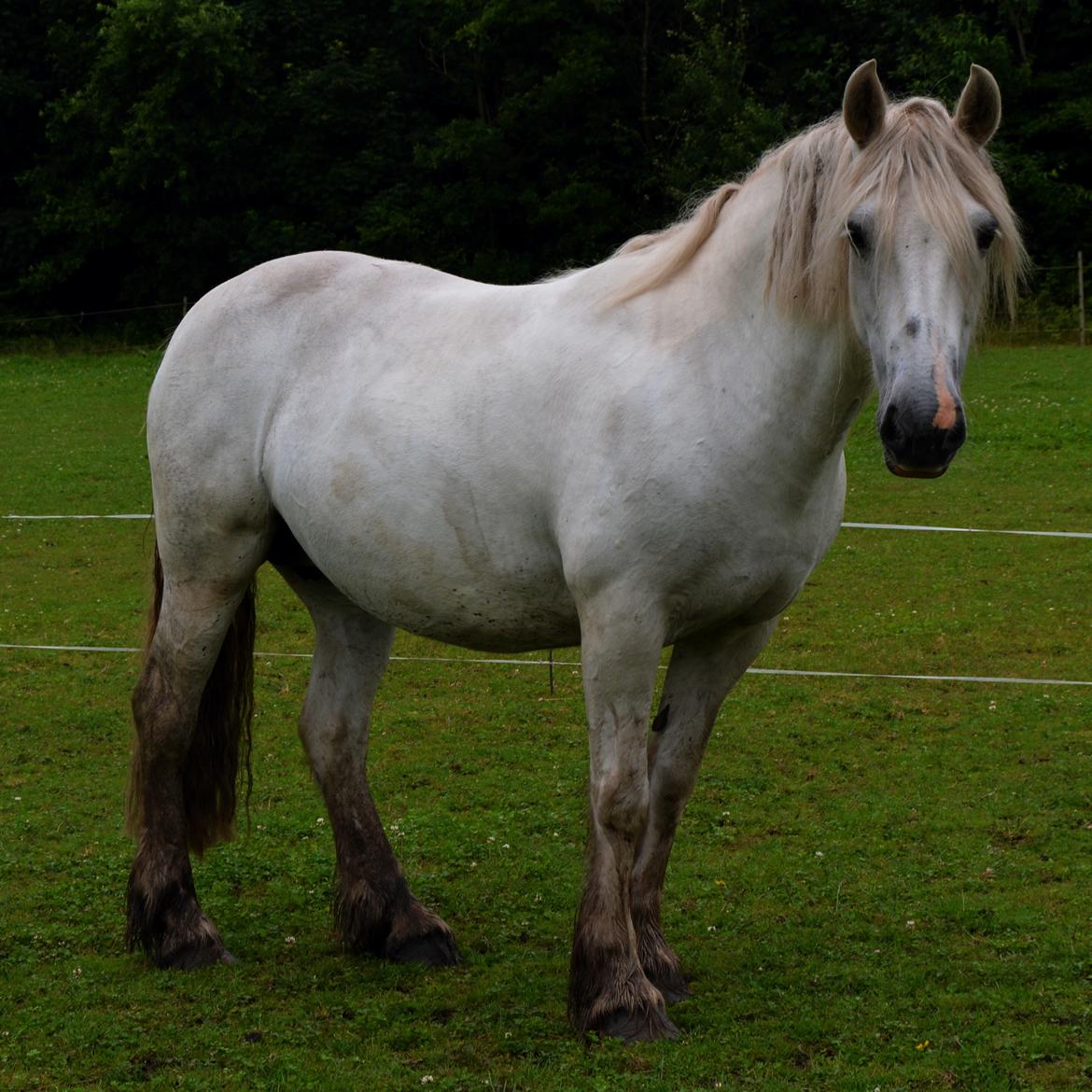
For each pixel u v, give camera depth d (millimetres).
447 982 4062
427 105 29469
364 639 4387
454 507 3707
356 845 4336
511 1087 3348
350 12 30000
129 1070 3469
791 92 26484
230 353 4176
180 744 4289
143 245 28625
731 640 3746
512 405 3627
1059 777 5855
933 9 25625
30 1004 3863
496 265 26469
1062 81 24875
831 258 3184
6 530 11594
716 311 3418
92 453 14953
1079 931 4316
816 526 3510
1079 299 21656
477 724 6852
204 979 4047
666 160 25875
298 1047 3607
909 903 4590
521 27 26594
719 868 4934
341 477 3893
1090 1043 3570
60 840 5242
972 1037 3605
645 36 26109
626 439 3379
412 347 3906
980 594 9273
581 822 5457
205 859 5043
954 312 2986
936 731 6590
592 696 3502
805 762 6184
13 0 29891
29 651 8211
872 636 8367
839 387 3285
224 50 26797
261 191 28469
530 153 27312
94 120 27969
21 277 28766
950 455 2930
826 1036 3645
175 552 4262
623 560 3391
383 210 27031
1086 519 11203
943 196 2996
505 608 3775
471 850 5125
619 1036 3551
